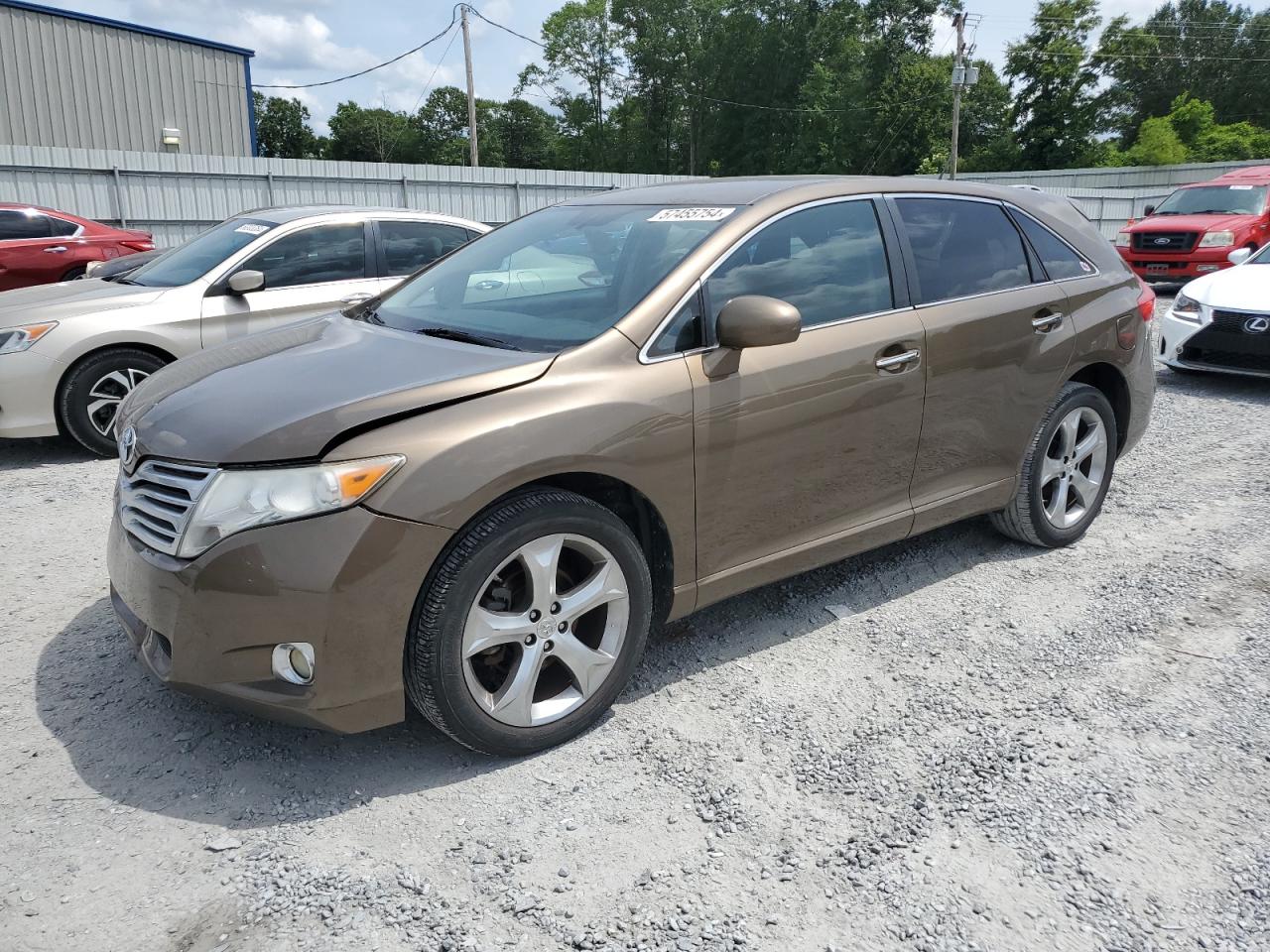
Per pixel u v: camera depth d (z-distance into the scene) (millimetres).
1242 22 91312
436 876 2379
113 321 6199
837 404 3406
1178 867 2406
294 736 2996
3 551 4578
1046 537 4391
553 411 2770
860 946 2154
